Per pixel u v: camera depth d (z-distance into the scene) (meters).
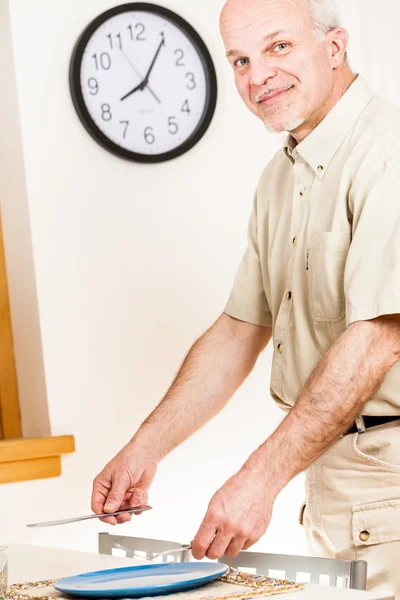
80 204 2.62
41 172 2.57
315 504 1.82
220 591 1.25
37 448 2.47
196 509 2.75
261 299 2.10
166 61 2.73
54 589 1.31
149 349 2.70
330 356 1.59
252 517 1.48
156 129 2.71
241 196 2.86
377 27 3.09
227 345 2.09
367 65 3.07
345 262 1.76
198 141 2.79
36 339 2.59
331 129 1.82
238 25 1.81
